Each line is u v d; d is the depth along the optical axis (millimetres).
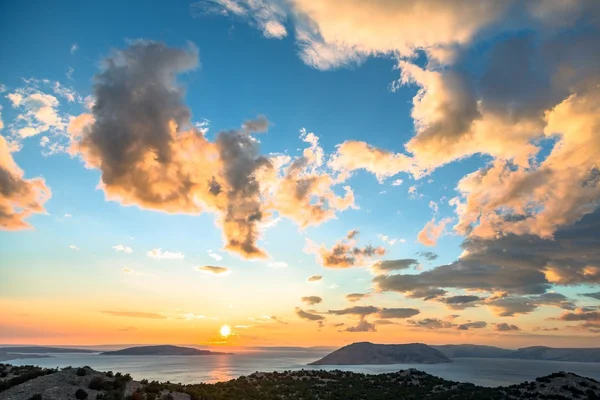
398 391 80938
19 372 58281
